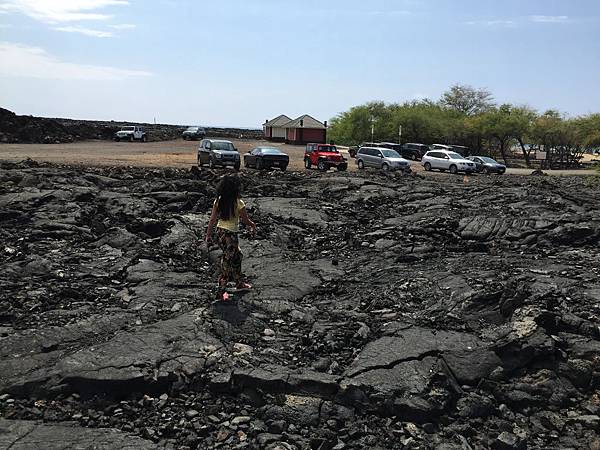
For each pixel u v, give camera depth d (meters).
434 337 6.29
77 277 8.15
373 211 15.59
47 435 4.34
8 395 4.86
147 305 6.98
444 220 13.23
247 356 5.66
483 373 5.73
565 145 67.12
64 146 50.28
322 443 4.51
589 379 5.95
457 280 8.06
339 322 6.75
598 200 17.03
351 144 76.31
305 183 21.94
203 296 7.43
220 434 4.58
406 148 53.69
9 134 53.09
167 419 4.72
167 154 43.06
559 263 9.61
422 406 5.05
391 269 9.06
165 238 10.79
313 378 5.21
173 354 5.55
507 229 12.36
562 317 6.82
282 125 79.94
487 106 82.81
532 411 5.45
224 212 7.15
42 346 5.66
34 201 13.19
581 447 4.91
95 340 5.89
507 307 6.94
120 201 13.99
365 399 5.12
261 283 8.15
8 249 9.36
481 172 42.59
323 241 11.52
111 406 4.84
